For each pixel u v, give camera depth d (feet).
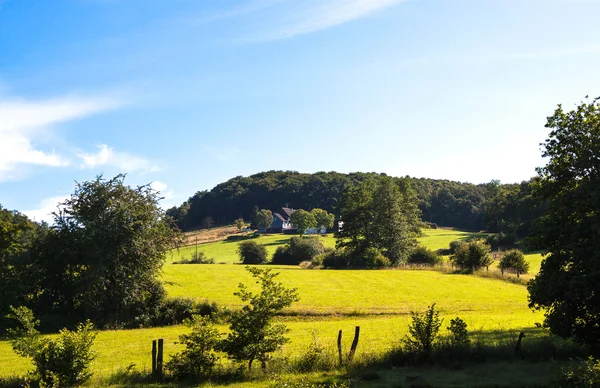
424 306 143.23
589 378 48.44
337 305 143.64
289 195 635.25
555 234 70.33
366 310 137.08
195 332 63.26
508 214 369.30
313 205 624.18
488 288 177.68
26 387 54.90
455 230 502.38
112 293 130.72
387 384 56.54
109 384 60.49
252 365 66.49
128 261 134.72
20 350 56.80
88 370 59.00
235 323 62.95
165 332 119.44
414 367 64.49
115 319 128.98
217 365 64.75
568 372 52.01
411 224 322.34
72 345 57.47
